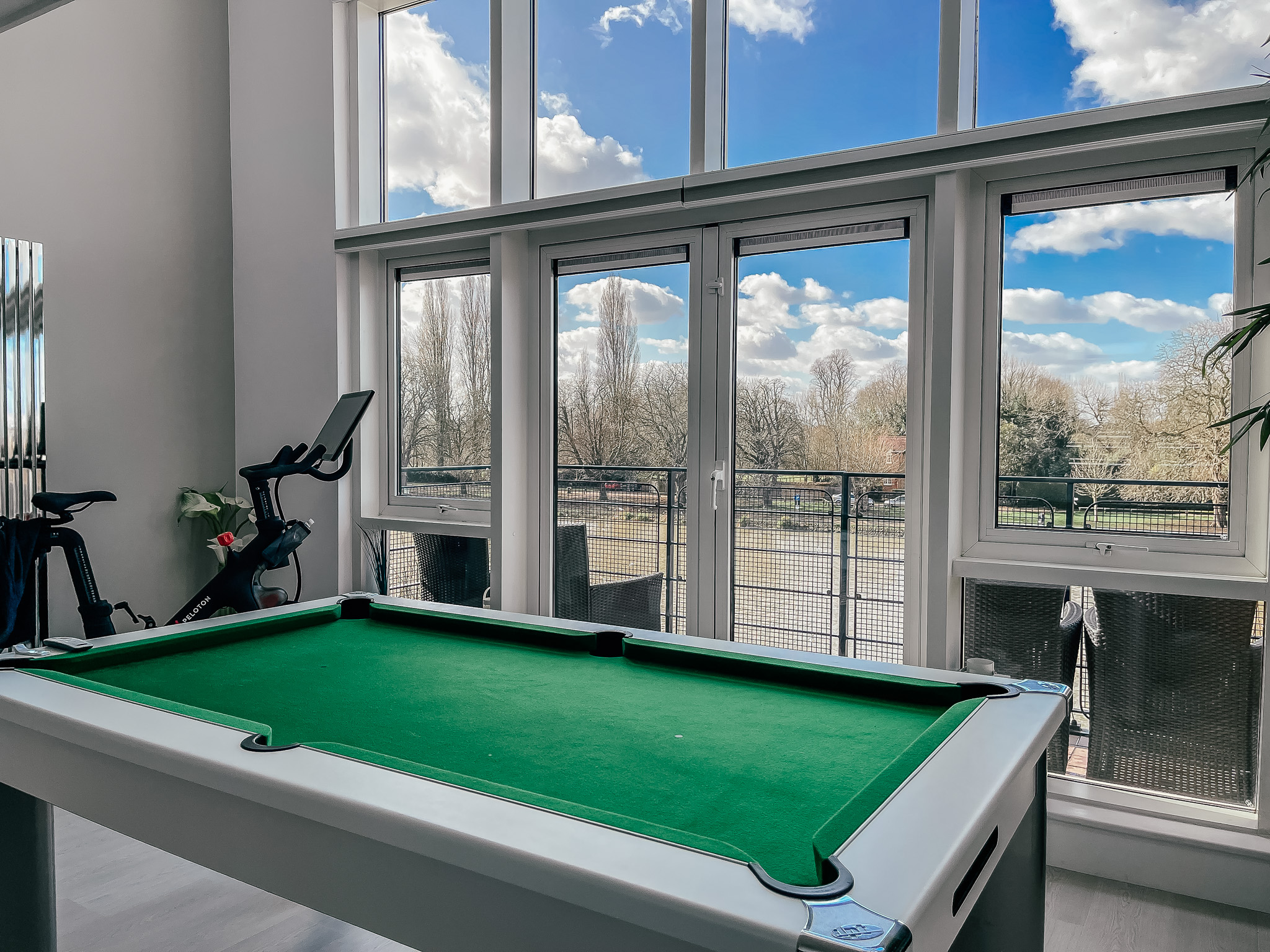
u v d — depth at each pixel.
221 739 1.27
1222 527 2.43
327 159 3.89
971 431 2.74
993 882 1.27
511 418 3.51
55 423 3.65
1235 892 2.30
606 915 0.86
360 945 2.13
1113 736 2.57
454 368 3.80
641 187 3.08
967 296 2.72
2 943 1.66
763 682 1.72
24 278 3.33
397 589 3.92
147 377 3.95
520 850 0.91
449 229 3.54
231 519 4.23
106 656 1.83
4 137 3.45
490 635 2.09
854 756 1.31
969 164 2.53
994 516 2.74
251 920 2.23
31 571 3.07
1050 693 1.50
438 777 1.12
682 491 3.26
